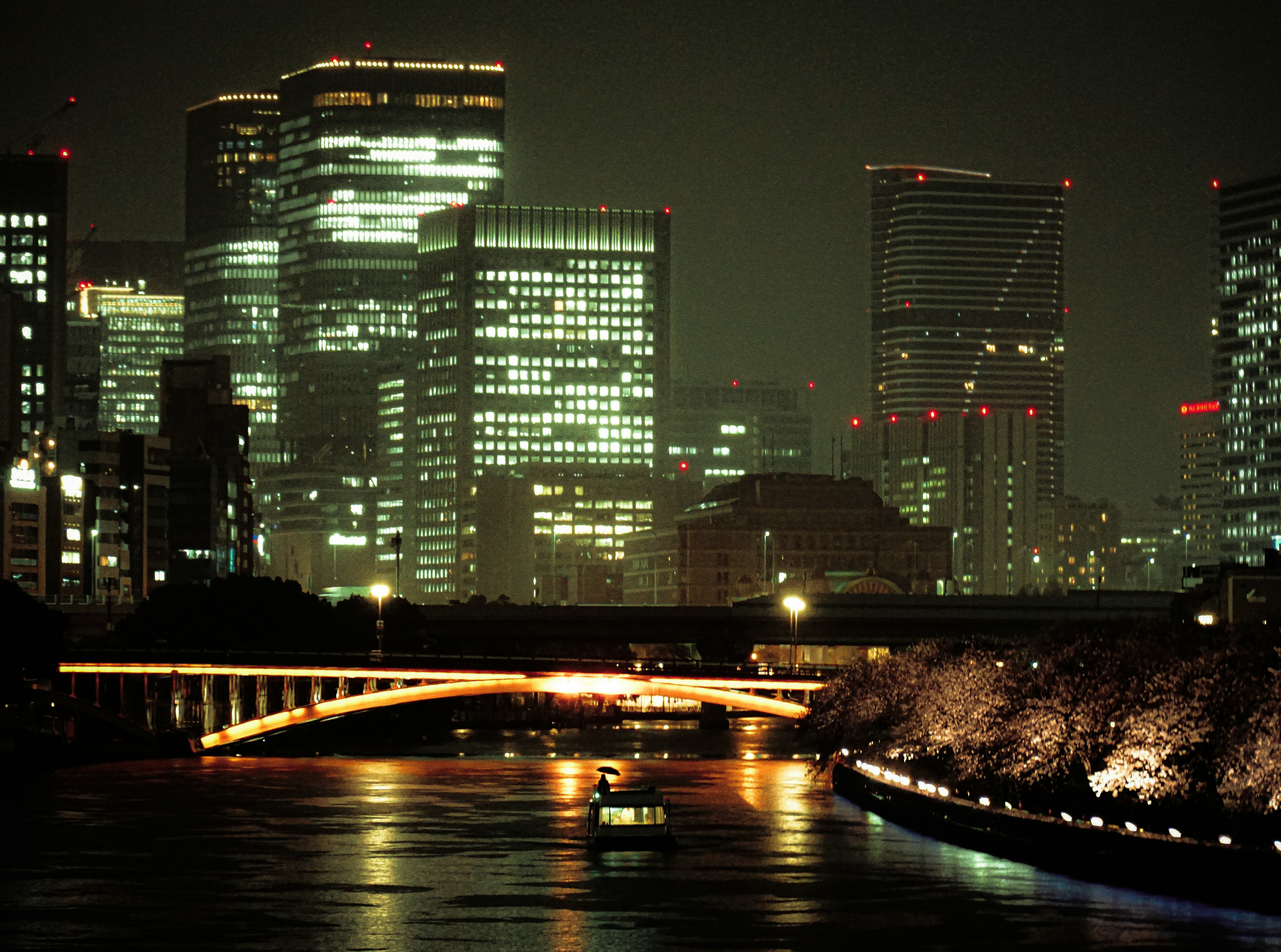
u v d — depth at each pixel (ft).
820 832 601.62
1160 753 498.69
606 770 580.71
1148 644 549.54
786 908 448.24
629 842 565.12
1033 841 514.68
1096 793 515.91
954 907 444.55
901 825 618.44
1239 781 465.06
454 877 506.48
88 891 483.10
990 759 587.68
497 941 408.05
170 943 407.03
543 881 497.46
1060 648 584.40
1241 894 435.12
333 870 521.24
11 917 441.27
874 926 422.00
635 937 412.77
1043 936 405.39
